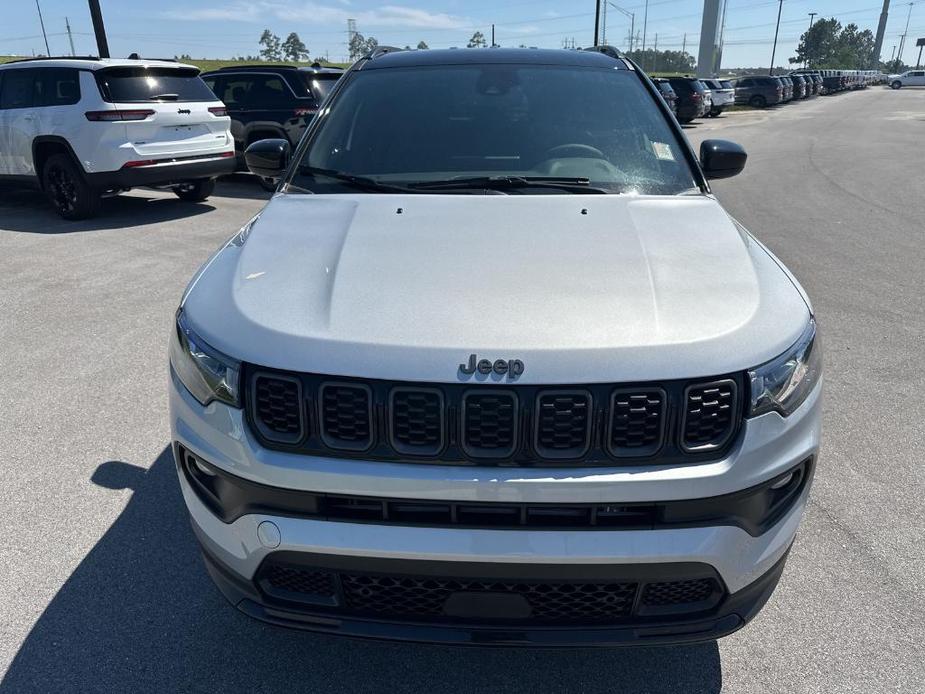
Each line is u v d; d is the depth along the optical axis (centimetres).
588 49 371
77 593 254
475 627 181
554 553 170
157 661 226
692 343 175
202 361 190
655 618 182
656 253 212
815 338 201
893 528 291
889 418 382
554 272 200
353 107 312
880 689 216
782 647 232
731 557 178
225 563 194
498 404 169
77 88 841
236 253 231
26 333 506
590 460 171
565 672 224
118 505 306
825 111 3541
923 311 549
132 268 673
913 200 1034
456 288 192
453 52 348
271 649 231
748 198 1066
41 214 945
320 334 179
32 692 214
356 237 222
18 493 313
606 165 279
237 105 1135
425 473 170
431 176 277
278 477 175
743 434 176
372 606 185
